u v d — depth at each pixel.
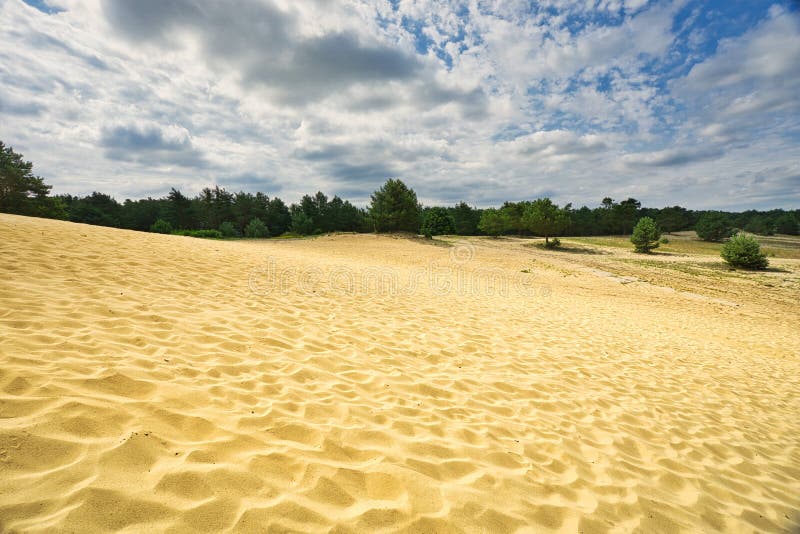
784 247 46.09
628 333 8.94
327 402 3.19
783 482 3.37
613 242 50.16
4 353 2.65
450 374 4.59
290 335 4.83
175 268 7.16
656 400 4.93
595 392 4.82
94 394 2.37
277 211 58.31
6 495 1.50
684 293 18.03
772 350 9.31
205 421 2.42
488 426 3.36
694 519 2.57
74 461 1.76
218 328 4.49
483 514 2.11
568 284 18.61
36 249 6.13
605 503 2.52
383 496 2.08
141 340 3.62
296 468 2.15
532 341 6.80
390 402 3.49
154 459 1.91
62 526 1.45
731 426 4.50
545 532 2.08
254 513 1.73
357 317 6.39
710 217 58.62
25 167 32.94
